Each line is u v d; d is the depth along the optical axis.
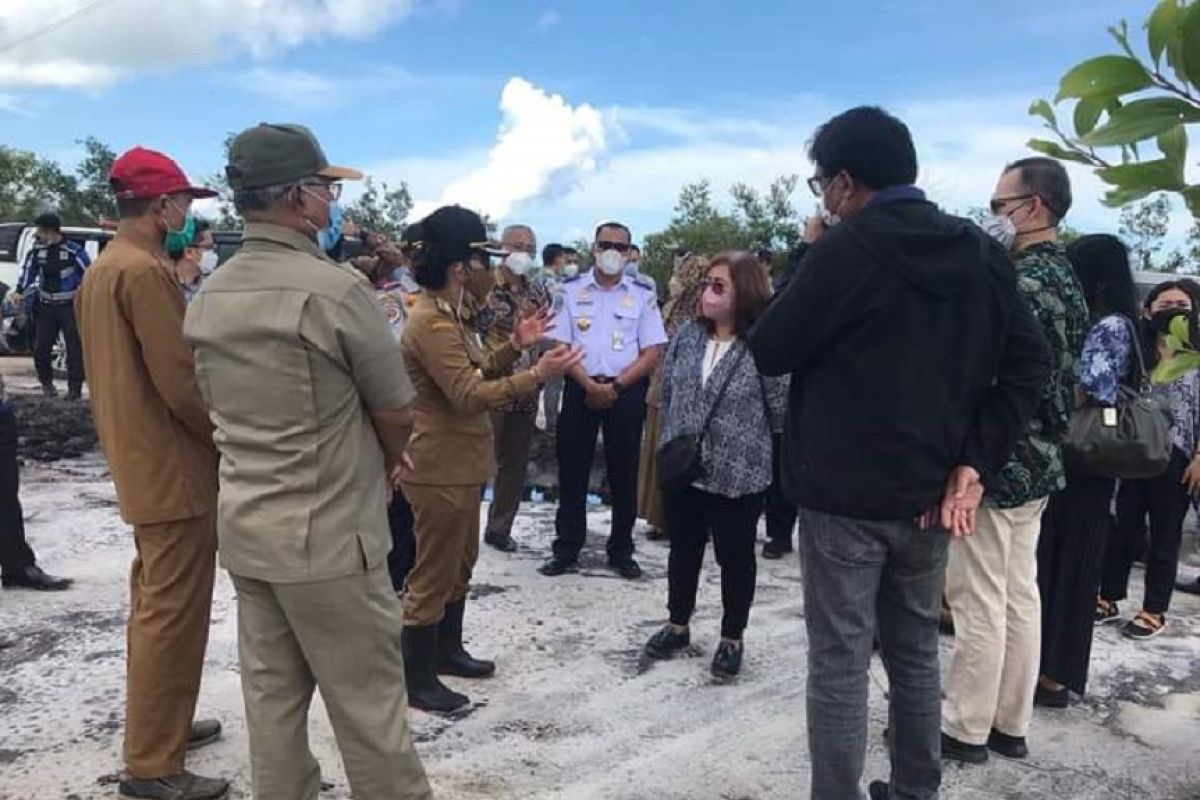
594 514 6.77
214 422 2.36
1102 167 1.25
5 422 4.62
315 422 2.23
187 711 2.89
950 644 4.31
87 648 4.01
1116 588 4.75
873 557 2.43
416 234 3.41
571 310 5.26
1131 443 3.39
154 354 2.70
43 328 10.28
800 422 2.46
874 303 2.31
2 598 4.58
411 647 3.56
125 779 2.88
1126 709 3.75
